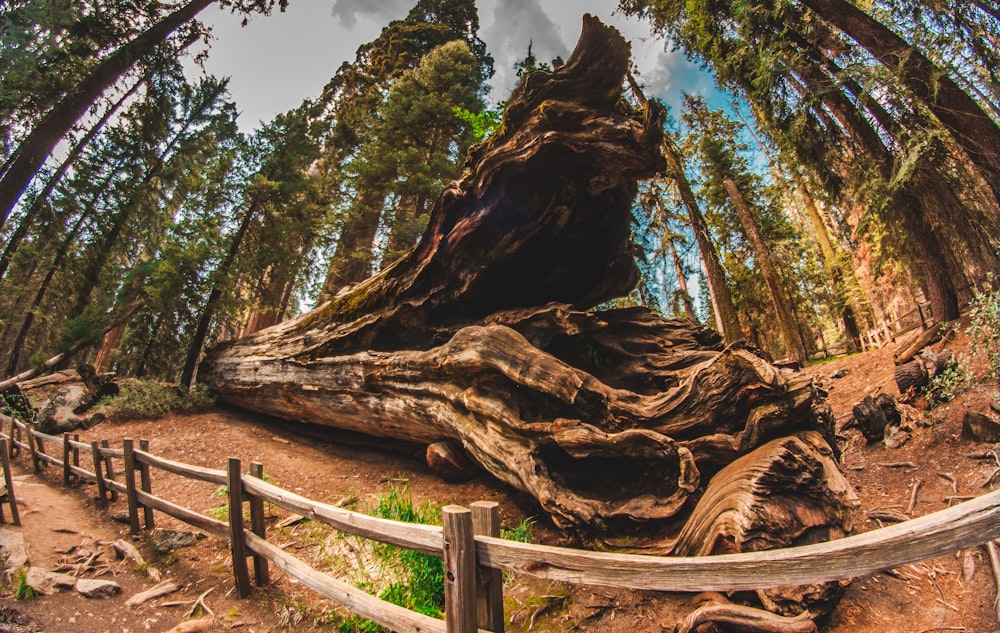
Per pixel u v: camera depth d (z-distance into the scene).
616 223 6.93
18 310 18.36
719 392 4.57
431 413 6.23
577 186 6.18
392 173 16.47
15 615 3.46
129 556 4.54
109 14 7.72
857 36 7.97
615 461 4.79
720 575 1.71
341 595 2.86
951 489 5.46
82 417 9.23
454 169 16.48
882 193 8.52
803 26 9.41
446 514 2.24
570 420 4.79
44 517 5.32
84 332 13.13
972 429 6.11
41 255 14.90
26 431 7.60
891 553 1.43
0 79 6.44
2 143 6.91
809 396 4.20
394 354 7.07
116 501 5.87
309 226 15.58
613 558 1.91
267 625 3.51
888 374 9.94
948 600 3.63
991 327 6.34
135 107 11.35
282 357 8.84
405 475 6.90
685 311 19.66
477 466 6.36
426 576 3.77
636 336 6.70
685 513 4.13
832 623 3.33
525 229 6.57
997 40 7.15
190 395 10.32
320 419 8.45
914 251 9.22
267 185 13.16
